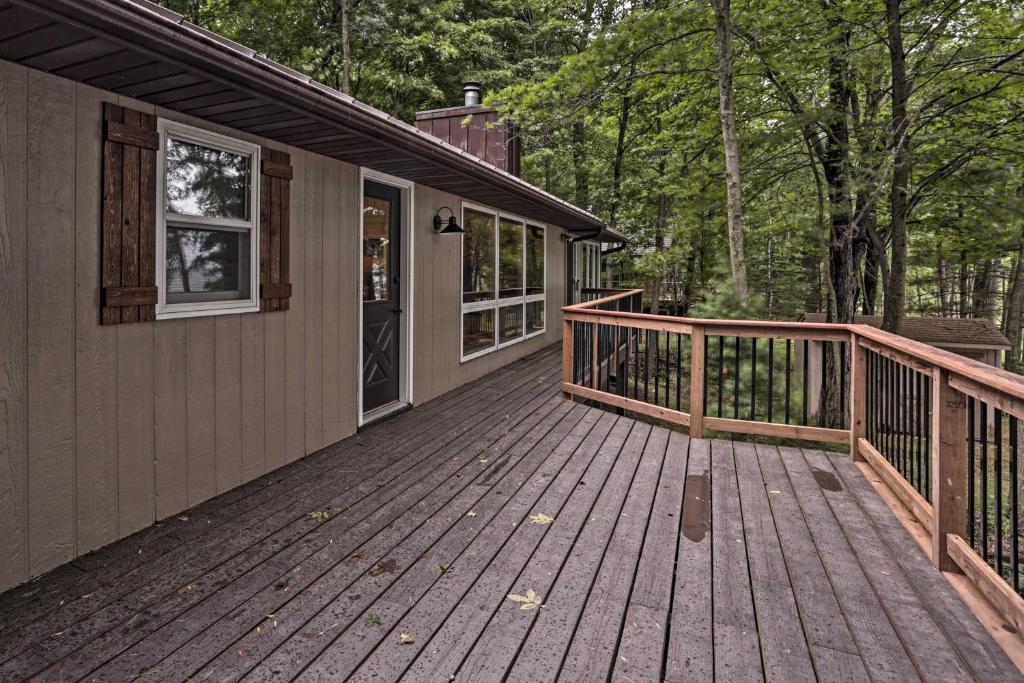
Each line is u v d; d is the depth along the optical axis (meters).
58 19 1.74
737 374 4.21
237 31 13.48
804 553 2.51
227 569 2.32
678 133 10.42
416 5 15.09
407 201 5.07
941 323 15.30
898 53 7.44
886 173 7.45
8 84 2.10
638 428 4.61
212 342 3.08
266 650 1.81
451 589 2.19
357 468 3.59
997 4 6.81
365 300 4.64
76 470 2.39
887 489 3.21
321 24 14.95
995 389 1.98
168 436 2.82
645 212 16.33
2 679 1.66
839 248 9.46
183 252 2.91
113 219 2.49
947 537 2.34
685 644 1.86
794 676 1.70
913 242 11.39
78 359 2.38
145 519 2.71
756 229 10.47
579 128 17.02
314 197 3.84
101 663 1.74
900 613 2.04
